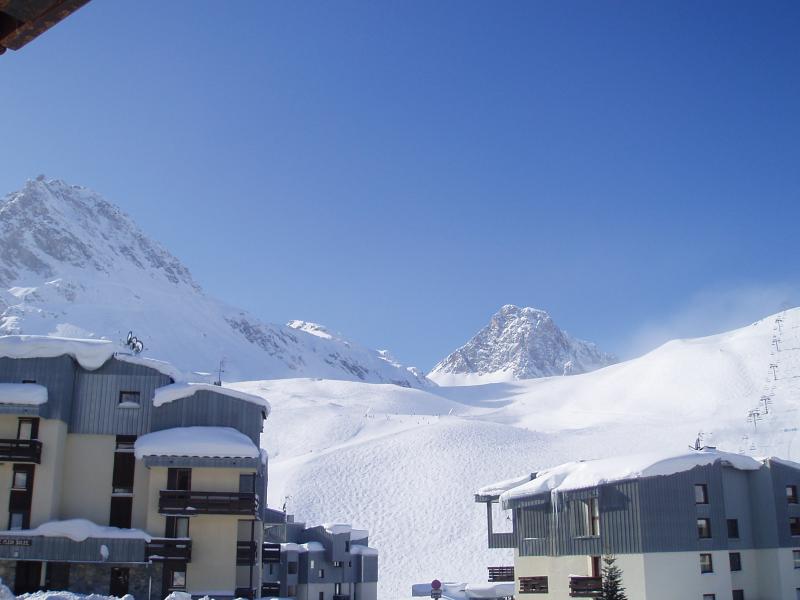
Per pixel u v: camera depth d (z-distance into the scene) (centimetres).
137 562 4506
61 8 641
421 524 11919
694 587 4441
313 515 12475
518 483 5791
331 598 7919
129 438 4884
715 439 15350
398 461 14412
